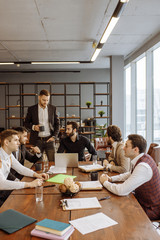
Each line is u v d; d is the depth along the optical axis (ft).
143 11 13.64
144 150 6.68
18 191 6.21
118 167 8.09
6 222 4.31
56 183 6.87
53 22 15.03
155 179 6.29
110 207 5.14
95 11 13.47
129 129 27.94
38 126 11.62
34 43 19.74
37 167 8.36
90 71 33.58
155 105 20.07
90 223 4.38
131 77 25.40
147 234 3.99
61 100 33.73
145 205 6.45
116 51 23.04
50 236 3.79
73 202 5.37
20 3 12.30
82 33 17.25
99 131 27.53
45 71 32.45
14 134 7.41
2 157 7.36
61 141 11.28
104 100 33.78
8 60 26.16
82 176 7.59
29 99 33.65
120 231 4.09
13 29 16.24
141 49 21.53
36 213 4.81
